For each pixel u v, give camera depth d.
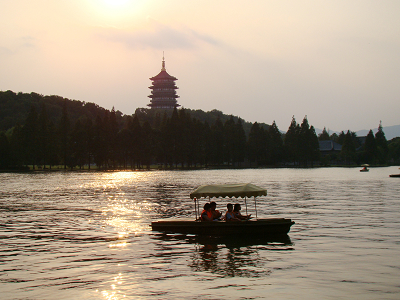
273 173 123.56
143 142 162.38
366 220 28.22
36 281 14.80
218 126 186.12
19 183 76.06
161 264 16.97
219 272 15.73
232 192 22.91
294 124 197.75
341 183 72.31
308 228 25.06
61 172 137.00
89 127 156.12
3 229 25.69
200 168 180.12
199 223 23.03
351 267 16.20
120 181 82.50
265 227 22.69
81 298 13.05
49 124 154.62
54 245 20.80
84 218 30.12
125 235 23.23
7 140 144.25
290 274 15.37
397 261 17.08
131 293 13.45
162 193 52.62
